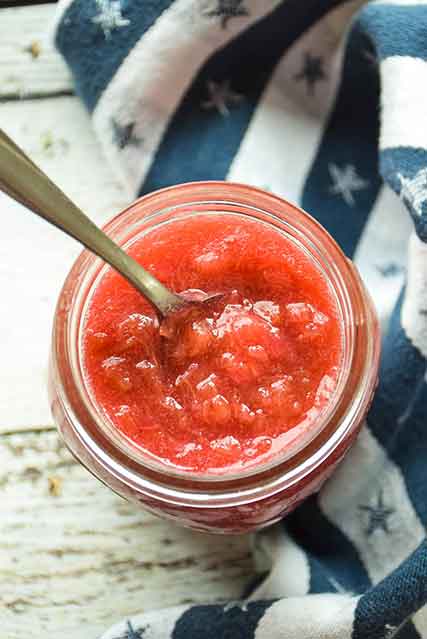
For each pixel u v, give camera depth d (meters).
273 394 0.38
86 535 0.45
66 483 0.45
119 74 0.45
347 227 0.46
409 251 0.42
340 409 0.38
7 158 0.33
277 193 0.46
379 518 0.44
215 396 0.38
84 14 0.44
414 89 0.42
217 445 0.38
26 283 0.46
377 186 0.46
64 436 0.40
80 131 0.47
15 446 0.46
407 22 0.43
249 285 0.40
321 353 0.39
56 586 0.45
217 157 0.46
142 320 0.39
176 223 0.40
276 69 0.46
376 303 0.45
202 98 0.46
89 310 0.39
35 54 0.47
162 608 0.44
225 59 0.46
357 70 0.46
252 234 0.40
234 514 0.38
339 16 0.45
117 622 0.44
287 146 0.46
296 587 0.43
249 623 0.42
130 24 0.44
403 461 0.43
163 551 0.45
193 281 0.40
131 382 0.39
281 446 0.38
